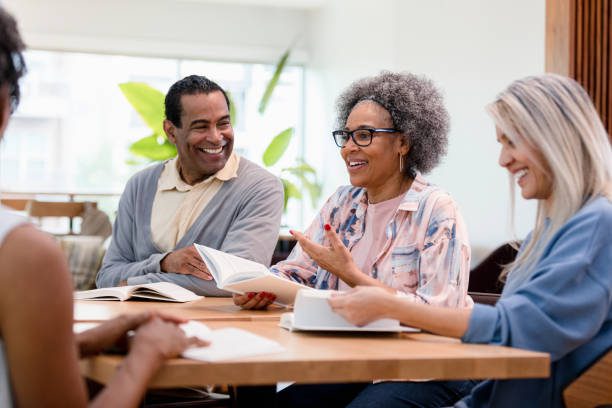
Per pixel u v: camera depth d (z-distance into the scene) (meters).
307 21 8.48
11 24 0.98
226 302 2.15
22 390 0.96
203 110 2.56
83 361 1.28
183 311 1.92
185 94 2.58
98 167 8.09
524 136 1.54
